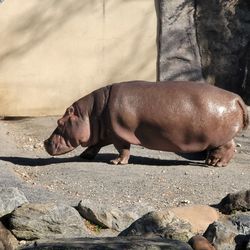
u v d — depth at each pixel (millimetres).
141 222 18266
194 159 27719
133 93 25844
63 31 33781
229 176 25156
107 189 22922
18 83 33312
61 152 26312
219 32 35656
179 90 25766
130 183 23656
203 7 35469
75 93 34250
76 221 18703
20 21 33062
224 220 19531
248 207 20438
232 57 35938
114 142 26078
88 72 34375
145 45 35031
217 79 35969
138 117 25688
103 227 19234
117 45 34656
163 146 25906
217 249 17625
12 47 33062
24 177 24156
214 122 25672
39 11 33375
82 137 26156
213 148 26234
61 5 33688
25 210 18484
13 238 18250
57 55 33812
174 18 35219
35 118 33531
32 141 30062
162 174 24953
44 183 23438
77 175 24453
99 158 27062
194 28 35562
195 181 24250
